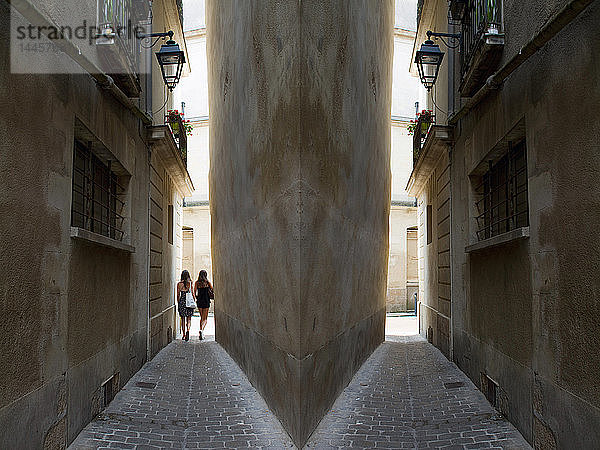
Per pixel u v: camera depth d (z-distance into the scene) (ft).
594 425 12.71
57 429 15.61
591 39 12.95
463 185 28.07
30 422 13.69
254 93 22.91
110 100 21.71
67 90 16.71
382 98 35.12
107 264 21.44
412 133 46.21
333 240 20.90
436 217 38.40
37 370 14.23
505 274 19.81
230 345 32.65
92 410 19.11
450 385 25.34
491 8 20.56
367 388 24.64
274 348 20.01
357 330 27.76
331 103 20.44
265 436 17.89
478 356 24.27
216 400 22.66
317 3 18.65
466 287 27.14
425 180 43.37
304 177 17.12
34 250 14.19
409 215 84.17
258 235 22.56
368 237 29.89
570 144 14.16
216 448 16.97
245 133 24.99
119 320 23.52
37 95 14.43
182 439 17.83
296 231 17.02
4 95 12.54
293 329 17.25
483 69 21.70
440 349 36.11
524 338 17.62
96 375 19.69
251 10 23.27
